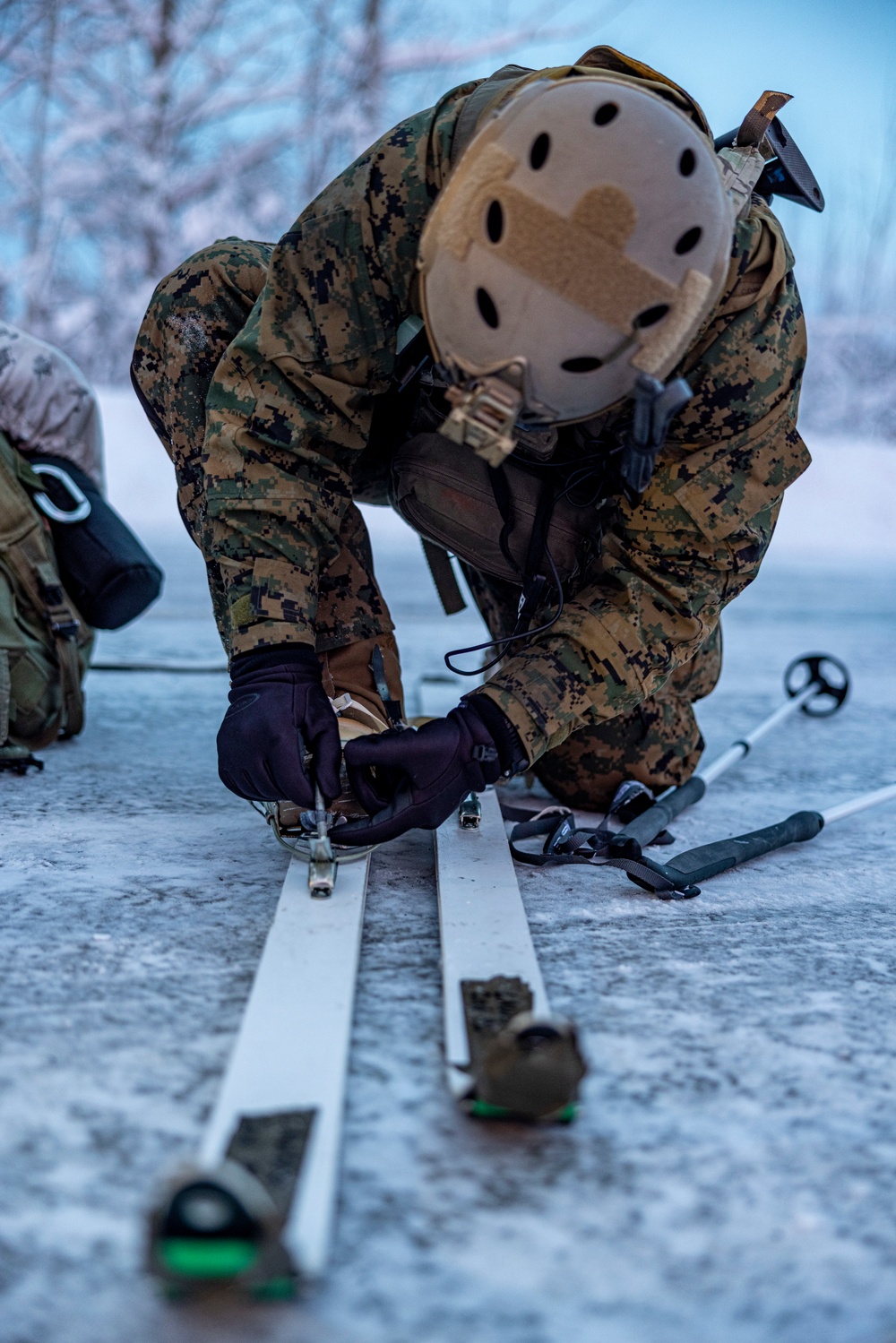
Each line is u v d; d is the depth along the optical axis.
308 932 1.44
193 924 1.56
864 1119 1.13
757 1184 1.02
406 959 1.48
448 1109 1.12
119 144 14.21
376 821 1.67
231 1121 1.02
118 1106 1.10
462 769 1.66
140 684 3.61
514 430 1.79
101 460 2.78
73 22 13.96
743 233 1.63
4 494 2.47
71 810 2.14
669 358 1.43
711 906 1.77
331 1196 0.93
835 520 12.09
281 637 1.71
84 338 14.30
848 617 6.20
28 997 1.32
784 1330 0.85
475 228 1.39
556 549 1.99
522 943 1.45
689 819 2.31
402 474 2.03
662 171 1.37
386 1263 0.90
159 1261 0.83
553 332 1.39
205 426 2.01
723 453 1.71
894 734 3.32
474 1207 0.97
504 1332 0.83
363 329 1.69
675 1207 0.98
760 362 1.65
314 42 14.91
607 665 1.72
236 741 1.67
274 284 1.71
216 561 1.89
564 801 2.31
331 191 1.68
